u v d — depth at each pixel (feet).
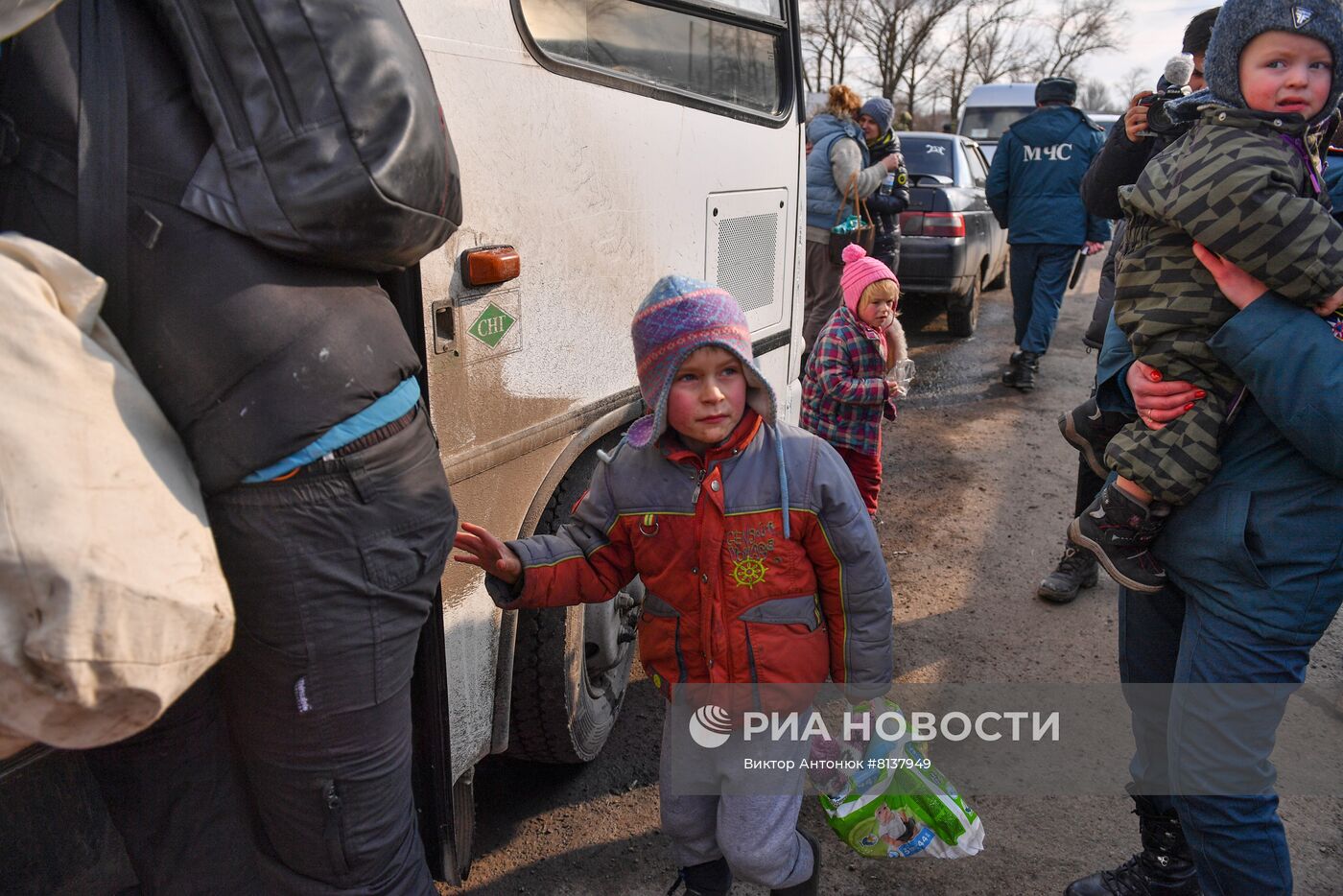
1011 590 13.30
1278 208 5.24
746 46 9.85
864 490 11.96
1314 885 7.98
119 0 3.97
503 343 6.73
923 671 11.32
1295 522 5.76
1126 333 6.22
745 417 5.94
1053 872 8.26
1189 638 6.25
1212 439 5.85
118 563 3.42
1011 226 22.41
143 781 5.08
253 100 3.90
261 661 4.49
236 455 4.08
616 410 8.14
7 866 4.82
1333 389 5.29
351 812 4.83
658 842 8.52
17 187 3.93
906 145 29.19
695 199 8.97
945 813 7.34
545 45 6.88
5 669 3.33
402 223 4.09
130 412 3.73
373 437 4.40
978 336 29.48
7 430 3.35
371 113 3.94
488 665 7.24
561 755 8.74
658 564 6.09
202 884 5.27
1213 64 5.66
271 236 3.93
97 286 3.68
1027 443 19.45
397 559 4.59
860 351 11.36
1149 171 5.93
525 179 6.76
